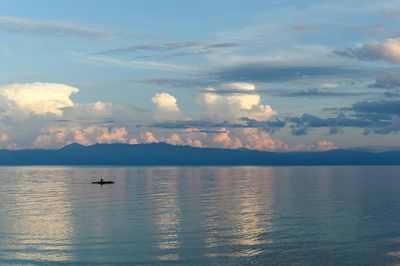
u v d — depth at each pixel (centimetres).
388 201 10275
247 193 12638
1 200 10700
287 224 6975
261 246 5538
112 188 14712
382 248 5444
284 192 13000
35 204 9781
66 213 8231
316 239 5894
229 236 6078
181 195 11956
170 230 6494
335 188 14675
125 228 6650
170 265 4816
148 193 12638
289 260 4959
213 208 8962
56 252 5303
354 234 6181
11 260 5003
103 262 4928
